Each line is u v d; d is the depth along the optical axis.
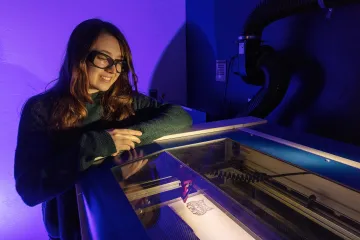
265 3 1.18
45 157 0.81
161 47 2.30
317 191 0.60
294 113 1.37
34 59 1.85
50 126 0.90
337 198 0.56
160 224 0.50
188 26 2.31
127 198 0.55
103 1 1.99
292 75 1.35
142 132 0.85
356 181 0.56
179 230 0.49
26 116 0.89
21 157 0.81
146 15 2.17
